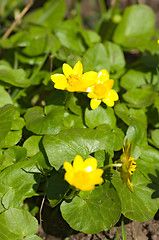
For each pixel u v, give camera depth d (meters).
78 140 0.35
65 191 0.34
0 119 0.35
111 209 0.34
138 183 0.35
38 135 0.36
